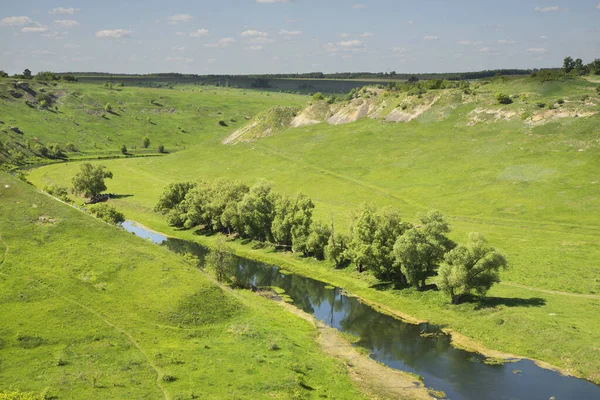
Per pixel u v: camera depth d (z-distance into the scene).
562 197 120.56
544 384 58.28
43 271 73.56
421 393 56.75
